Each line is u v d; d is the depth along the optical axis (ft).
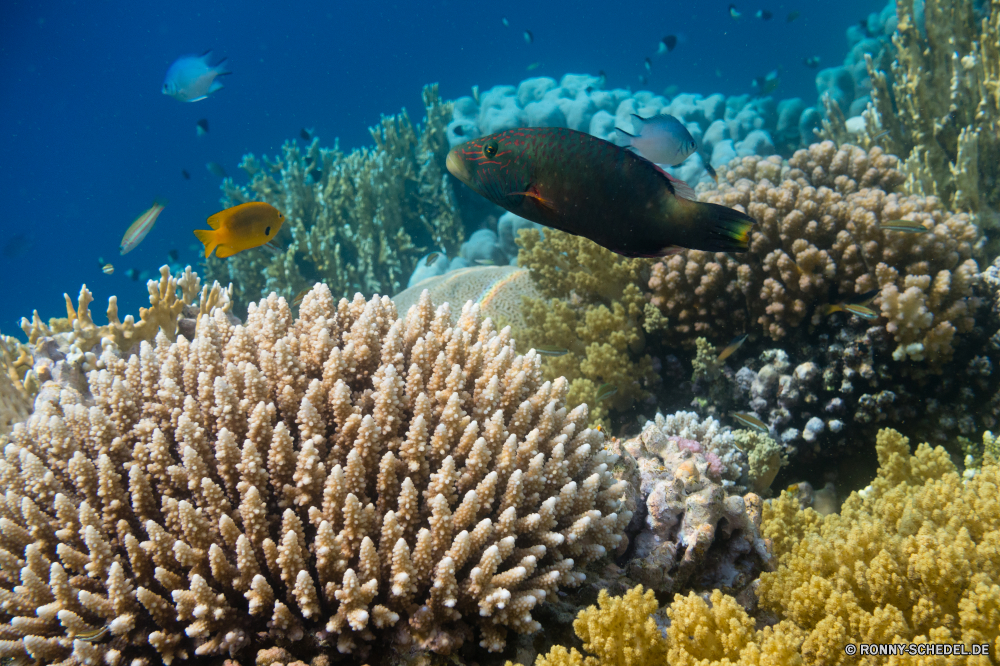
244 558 6.26
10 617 6.73
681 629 6.78
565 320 18.45
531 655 7.22
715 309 17.04
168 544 6.45
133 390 8.43
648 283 18.16
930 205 16.49
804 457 16.03
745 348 17.26
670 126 15.94
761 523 10.85
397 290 37.65
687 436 12.26
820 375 15.76
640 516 9.57
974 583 6.97
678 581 8.98
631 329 17.63
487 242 36.32
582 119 41.91
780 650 5.98
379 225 38.75
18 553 7.07
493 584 6.60
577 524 7.47
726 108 44.34
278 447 7.00
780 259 15.81
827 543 8.70
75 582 6.55
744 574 9.44
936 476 11.67
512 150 5.90
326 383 8.14
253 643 6.31
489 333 10.56
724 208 5.60
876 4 187.21
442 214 40.14
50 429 7.56
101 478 6.90
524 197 6.07
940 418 15.23
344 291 35.04
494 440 7.99
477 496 7.20
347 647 6.13
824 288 15.75
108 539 6.90
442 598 6.48
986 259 20.76
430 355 9.15
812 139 43.06
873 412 15.34
